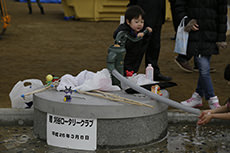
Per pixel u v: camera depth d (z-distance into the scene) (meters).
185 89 6.21
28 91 4.64
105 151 3.76
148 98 4.04
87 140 3.77
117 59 4.24
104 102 3.79
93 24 16.25
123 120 3.76
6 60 8.87
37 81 4.71
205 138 4.22
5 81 6.69
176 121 4.64
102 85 4.23
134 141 3.86
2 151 3.75
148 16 6.06
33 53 9.96
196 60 4.85
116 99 3.85
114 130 3.76
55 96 4.01
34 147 3.87
